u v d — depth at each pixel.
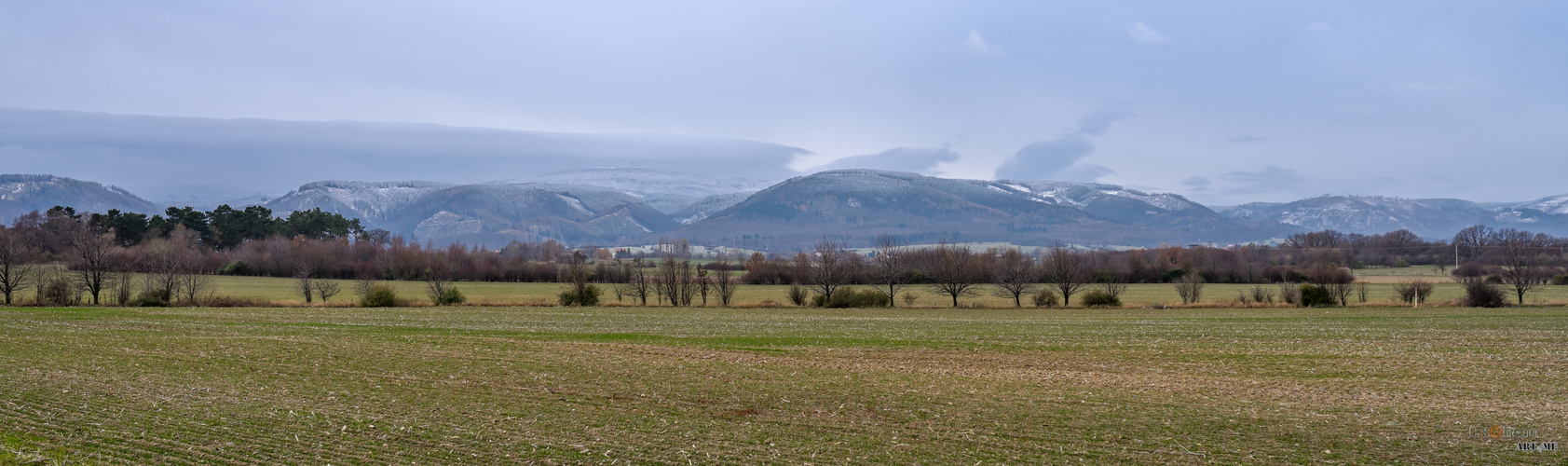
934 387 23.59
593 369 26.75
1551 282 86.56
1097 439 17.06
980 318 55.34
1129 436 17.30
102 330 37.81
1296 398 21.89
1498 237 140.00
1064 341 37.22
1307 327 45.56
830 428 18.09
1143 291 86.06
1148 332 42.53
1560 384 23.89
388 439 16.59
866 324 48.12
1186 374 26.77
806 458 15.61
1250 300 72.25
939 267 80.00
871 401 21.28
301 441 16.36
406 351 31.16
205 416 18.44
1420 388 23.56
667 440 16.84
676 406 20.38
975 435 17.39
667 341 36.34
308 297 69.69
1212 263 103.19
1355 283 84.00
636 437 17.05
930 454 15.91
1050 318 55.44
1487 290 66.69
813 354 31.66
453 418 18.75
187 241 110.75
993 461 15.36
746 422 18.58
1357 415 19.45
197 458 15.09
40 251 94.50
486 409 19.75
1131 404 20.86
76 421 17.69
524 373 25.75
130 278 69.62
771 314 58.78
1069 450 16.17
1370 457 15.62
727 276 76.62
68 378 23.06
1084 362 29.98
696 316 55.75
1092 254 123.50
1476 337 38.25
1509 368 27.30
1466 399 21.61
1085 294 71.44
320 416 18.64
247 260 101.69
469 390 22.53
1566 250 113.25
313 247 109.56
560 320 50.59
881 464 15.18
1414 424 18.33
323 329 40.75
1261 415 19.52
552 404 20.47
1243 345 35.41
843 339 37.75
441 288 70.12
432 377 24.62
